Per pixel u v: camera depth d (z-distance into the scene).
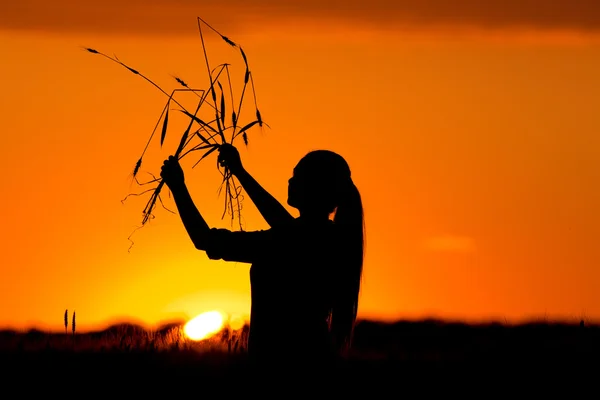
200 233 11.38
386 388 18.14
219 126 13.21
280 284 11.32
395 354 21.50
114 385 16.94
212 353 19.00
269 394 11.07
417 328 28.95
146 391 16.56
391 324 29.91
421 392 18.00
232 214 12.79
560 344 23.41
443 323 28.92
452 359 21.22
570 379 19.72
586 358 21.69
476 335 26.11
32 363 18.28
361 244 11.84
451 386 18.64
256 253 11.38
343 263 11.62
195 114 13.20
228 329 21.16
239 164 12.21
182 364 18.09
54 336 21.52
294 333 11.23
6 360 18.62
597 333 25.22
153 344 19.64
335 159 11.84
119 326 22.61
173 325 21.94
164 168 11.85
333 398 11.23
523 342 23.80
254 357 11.26
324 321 11.45
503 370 20.20
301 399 11.07
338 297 11.68
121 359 18.53
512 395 18.36
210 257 11.44
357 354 21.06
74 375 17.45
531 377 19.72
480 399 17.97
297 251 11.41
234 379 16.22
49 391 16.64
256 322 11.35
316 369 11.16
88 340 20.89
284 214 11.72
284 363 11.12
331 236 11.62
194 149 12.59
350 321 11.78
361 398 17.00
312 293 11.34
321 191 11.72
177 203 11.62
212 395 16.06
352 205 11.86
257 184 12.06
